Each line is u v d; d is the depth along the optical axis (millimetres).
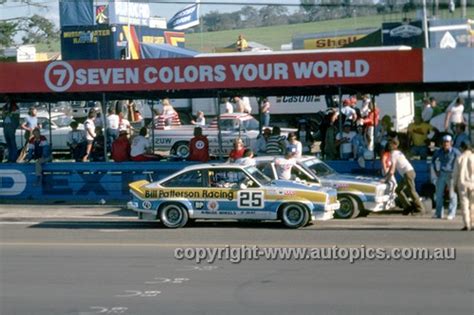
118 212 45969
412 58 45688
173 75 48531
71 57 92188
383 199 41344
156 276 27750
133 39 92500
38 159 50906
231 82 47969
